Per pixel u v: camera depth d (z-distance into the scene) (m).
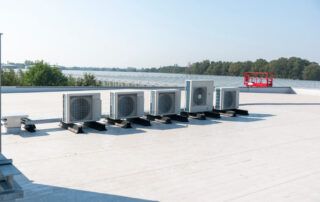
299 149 8.15
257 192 5.31
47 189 5.25
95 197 4.98
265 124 11.65
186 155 7.36
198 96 12.49
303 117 13.61
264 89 26.89
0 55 4.68
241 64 130.25
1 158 4.52
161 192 5.23
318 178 6.04
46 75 54.50
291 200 5.04
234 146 8.30
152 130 10.05
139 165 6.57
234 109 13.76
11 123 9.20
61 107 14.65
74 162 6.67
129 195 5.09
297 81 40.78
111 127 10.37
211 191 5.32
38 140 8.46
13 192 4.11
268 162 6.98
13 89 22.19
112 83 42.47
